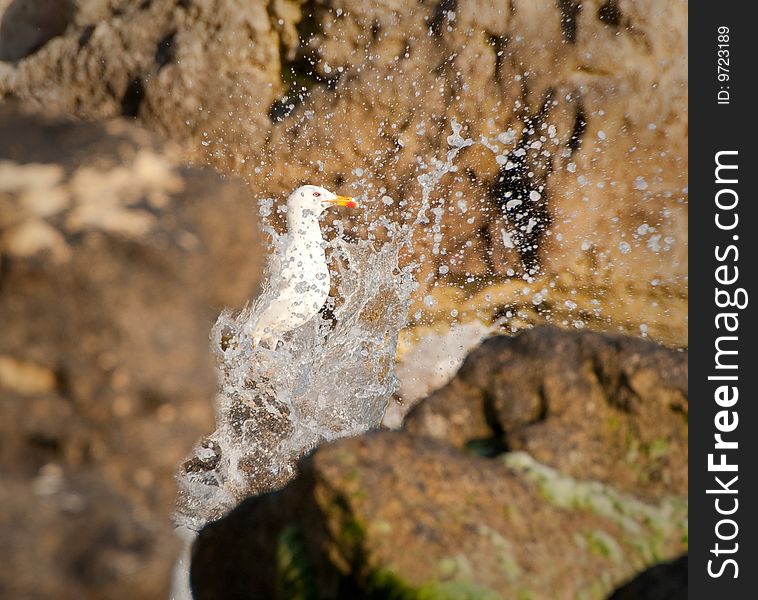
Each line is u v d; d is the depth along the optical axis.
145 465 5.02
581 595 6.02
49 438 4.88
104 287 4.84
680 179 16.42
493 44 16.80
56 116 5.54
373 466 6.17
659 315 16.70
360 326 16.48
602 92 16.36
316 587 6.11
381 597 5.72
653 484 6.91
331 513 6.01
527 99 16.73
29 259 4.77
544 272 17.14
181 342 5.04
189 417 5.11
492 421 7.31
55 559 4.44
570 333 7.44
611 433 7.08
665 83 16.09
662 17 15.97
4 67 19.31
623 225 16.72
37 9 19.62
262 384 13.83
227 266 5.51
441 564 5.74
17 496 4.56
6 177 5.04
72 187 5.06
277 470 12.35
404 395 15.54
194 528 10.85
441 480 6.24
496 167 17.17
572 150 16.67
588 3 16.28
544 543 6.15
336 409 14.24
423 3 17.00
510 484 6.47
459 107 16.97
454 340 16.62
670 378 7.00
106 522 4.61
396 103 17.17
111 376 4.88
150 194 5.19
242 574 6.90
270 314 14.68
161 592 4.56
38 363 4.84
